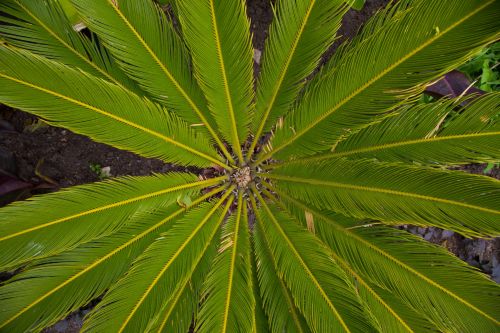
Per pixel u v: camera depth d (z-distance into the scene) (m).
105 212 0.95
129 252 1.01
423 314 0.94
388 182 0.96
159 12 0.94
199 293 1.08
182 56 1.03
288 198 1.21
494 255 1.42
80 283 0.92
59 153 1.39
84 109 0.87
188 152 1.13
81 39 0.97
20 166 1.37
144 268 0.96
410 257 0.97
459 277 0.92
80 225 0.91
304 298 1.01
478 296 0.90
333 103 0.97
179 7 0.90
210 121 1.19
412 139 0.95
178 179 1.14
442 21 0.77
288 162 1.19
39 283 0.88
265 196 1.32
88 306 1.40
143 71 0.96
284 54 1.00
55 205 0.88
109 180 0.97
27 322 0.85
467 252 1.46
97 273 0.95
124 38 0.91
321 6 0.90
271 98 1.10
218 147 1.35
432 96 1.27
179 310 1.04
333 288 1.00
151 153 1.03
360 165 0.99
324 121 1.01
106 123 0.91
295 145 1.10
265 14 1.42
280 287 1.11
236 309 1.00
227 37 0.96
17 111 1.37
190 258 1.03
